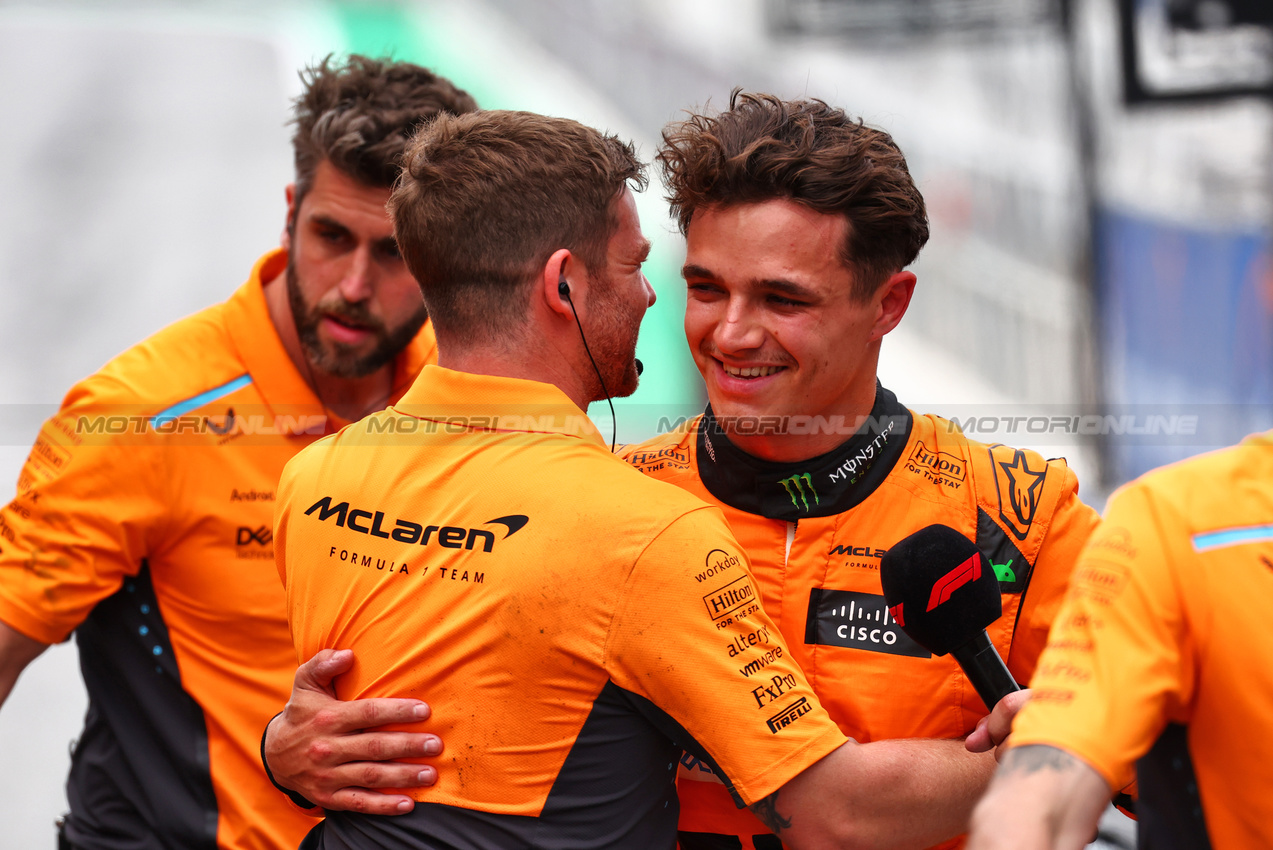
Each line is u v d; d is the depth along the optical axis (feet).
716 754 14.11
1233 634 11.13
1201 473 11.91
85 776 22.34
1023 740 11.04
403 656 14.70
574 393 15.98
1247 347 78.13
